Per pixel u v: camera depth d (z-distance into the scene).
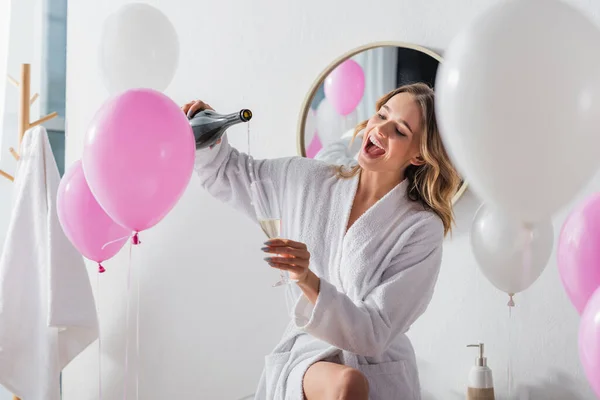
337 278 1.96
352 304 1.74
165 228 2.75
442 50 2.29
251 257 2.61
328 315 1.71
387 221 1.95
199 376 2.70
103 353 2.84
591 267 1.55
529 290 2.19
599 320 1.28
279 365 1.89
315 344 1.87
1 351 2.40
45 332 2.43
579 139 1.21
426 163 1.99
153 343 2.76
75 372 2.88
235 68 2.66
